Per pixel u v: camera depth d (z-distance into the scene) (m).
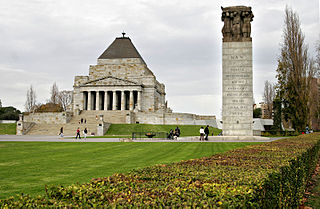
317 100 77.38
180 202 5.39
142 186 6.75
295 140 23.91
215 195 6.03
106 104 106.38
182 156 24.69
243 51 42.50
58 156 24.58
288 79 63.88
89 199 5.79
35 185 13.38
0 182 14.03
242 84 42.31
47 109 131.75
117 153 27.09
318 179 18.58
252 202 6.09
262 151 14.98
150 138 56.69
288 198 9.89
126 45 119.81
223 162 10.91
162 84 133.25
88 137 58.69
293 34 63.12
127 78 112.50
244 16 42.91
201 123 93.81
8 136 64.69
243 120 42.09
